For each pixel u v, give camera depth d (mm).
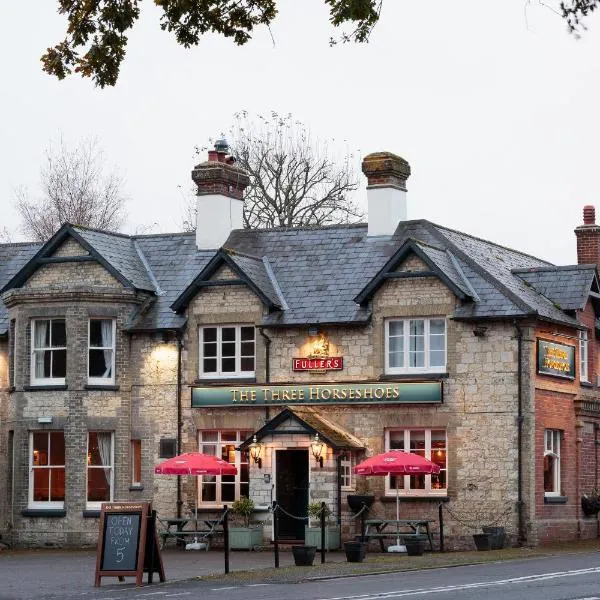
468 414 41188
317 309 43094
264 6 21141
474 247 45969
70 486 43719
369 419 42125
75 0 21031
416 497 41406
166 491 43938
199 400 43719
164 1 20984
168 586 29000
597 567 31531
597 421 45594
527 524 40469
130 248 47375
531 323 40875
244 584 29062
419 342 42031
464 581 28094
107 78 21156
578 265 44875
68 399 43969
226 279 43906
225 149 48500
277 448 41688
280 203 68438
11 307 45375
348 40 20500
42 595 27391
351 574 30938
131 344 44719
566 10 19625
